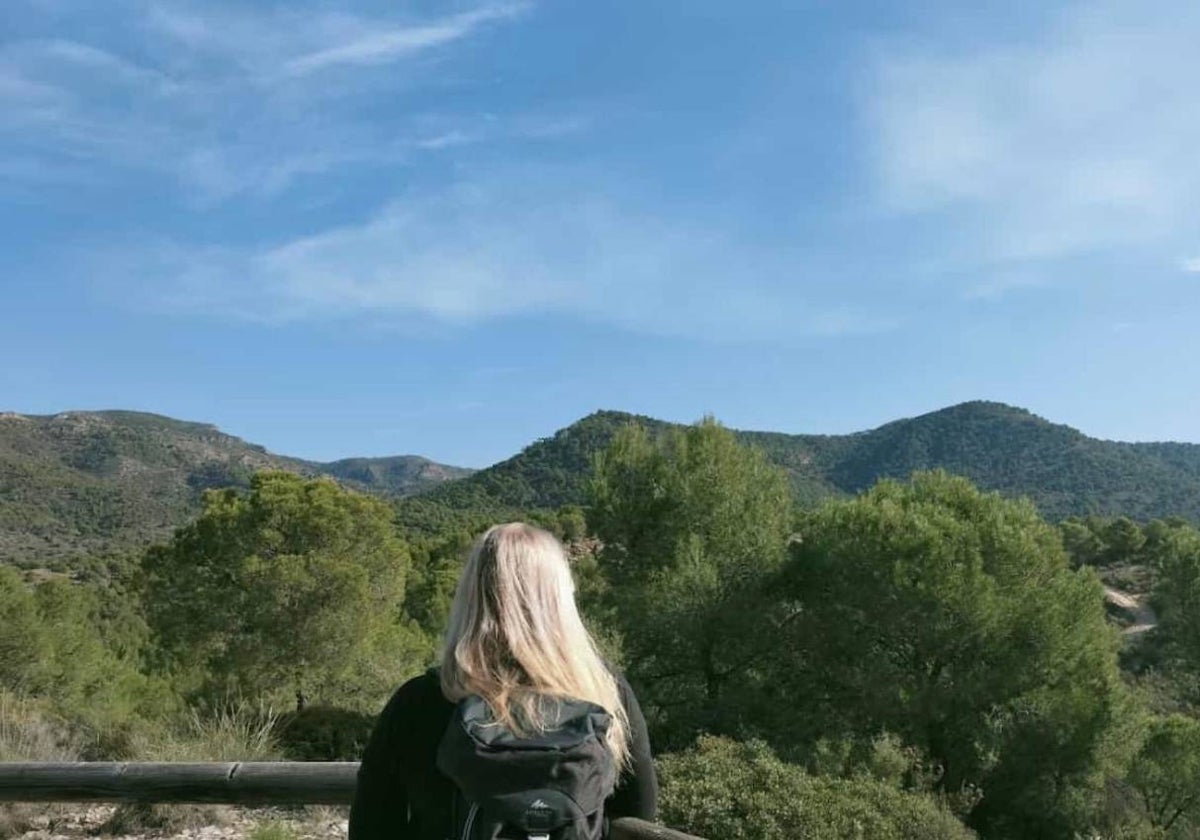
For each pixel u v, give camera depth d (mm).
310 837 6172
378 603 23625
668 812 9625
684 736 20172
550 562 1885
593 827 1682
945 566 19391
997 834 19609
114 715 12633
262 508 22391
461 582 1896
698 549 21891
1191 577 37094
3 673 24109
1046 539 20719
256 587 21250
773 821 9469
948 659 19922
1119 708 19547
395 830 1838
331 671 21500
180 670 25547
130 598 49938
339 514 22641
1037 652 19219
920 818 10805
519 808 1595
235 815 6801
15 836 6262
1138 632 51281
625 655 21000
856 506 22062
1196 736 21703
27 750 8242
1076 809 19375
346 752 14891
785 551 22562
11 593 25719
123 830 6426
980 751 19547
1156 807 22062
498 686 1724
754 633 21109
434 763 1754
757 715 20328
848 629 20797
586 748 1661
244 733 8742
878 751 17844
